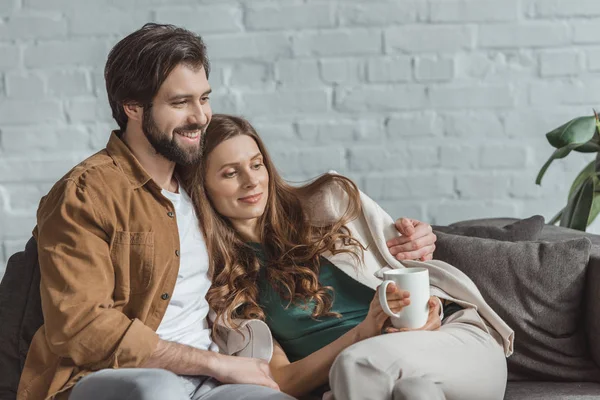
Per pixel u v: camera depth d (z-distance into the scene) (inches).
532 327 99.3
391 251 101.2
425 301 87.0
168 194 92.2
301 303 96.8
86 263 82.2
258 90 137.9
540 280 99.7
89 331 80.6
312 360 90.7
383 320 87.8
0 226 138.1
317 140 138.0
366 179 138.1
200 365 84.8
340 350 89.7
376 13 136.6
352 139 137.9
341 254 100.1
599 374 98.0
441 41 136.5
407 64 136.9
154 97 87.7
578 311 100.3
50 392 81.5
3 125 137.6
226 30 137.1
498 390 88.4
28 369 84.5
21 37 136.9
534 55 136.5
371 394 79.0
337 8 136.7
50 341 81.3
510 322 99.2
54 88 137.6
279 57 137.4
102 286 82.4
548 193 137.6
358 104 137.6
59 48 137.1
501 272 100.4
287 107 137.9
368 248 102.0
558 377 98.4
